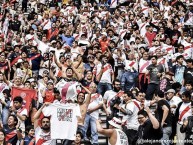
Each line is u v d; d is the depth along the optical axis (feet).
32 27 180.96
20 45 153.99
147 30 161.68
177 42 163.63
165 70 135.13
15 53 144.46
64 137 97.19
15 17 184.34
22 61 139.85
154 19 180.75
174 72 136.05
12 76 140.26
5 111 114.21
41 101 119.65
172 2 197.88
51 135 96.84
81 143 104.22
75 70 126.72
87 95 106.22
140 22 173.58
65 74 128.47
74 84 116.16
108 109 119.75
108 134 85.35
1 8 206.90
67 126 97.35
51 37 169.48
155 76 132.26
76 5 207.10
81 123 102.78
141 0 195.21
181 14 187.01
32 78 127.13
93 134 110.01
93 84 113.19
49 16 183.52
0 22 189.16
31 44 147.84
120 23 175.94
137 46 153.58
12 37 172.96
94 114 110.63
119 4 202.49
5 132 97.76
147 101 115.24
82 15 183.32
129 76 137.28
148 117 88.74
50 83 117.29
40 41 154.51
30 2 210.38
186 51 152.15
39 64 141.69
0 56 138.62
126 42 156.87
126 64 138.41
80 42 158.20
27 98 114.52
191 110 103.60
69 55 134.31
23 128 110.01
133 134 106.73
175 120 103.76
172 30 167.02
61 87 115.96
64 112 97.40
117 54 143.13
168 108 98.53
